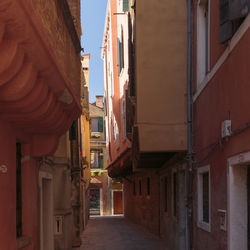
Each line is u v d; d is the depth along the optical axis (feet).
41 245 18.65
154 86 27.04
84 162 64.03
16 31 9.13
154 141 26.73
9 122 13.69
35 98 11.94
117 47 62.49
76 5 22.79
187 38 27.12
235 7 15.03
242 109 14.93
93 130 113.91
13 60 9.48
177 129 26.84
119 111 60.34
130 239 44.45
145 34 27.20
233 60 16.15
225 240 17.25
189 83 26.55
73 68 20.26
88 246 39.37
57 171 34.42
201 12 24.23
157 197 46.42
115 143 67.15
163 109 26.96
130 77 34.14
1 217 12.40
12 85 10.49
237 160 15.44
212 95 20.31
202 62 24.23
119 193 112.47
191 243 25.53
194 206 25.43
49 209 22.35
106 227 62.03
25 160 16.72
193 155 25.91
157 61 27.14
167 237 39.17
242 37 14.83
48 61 11.47
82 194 59.57
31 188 17.08
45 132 16.51
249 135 14.10
